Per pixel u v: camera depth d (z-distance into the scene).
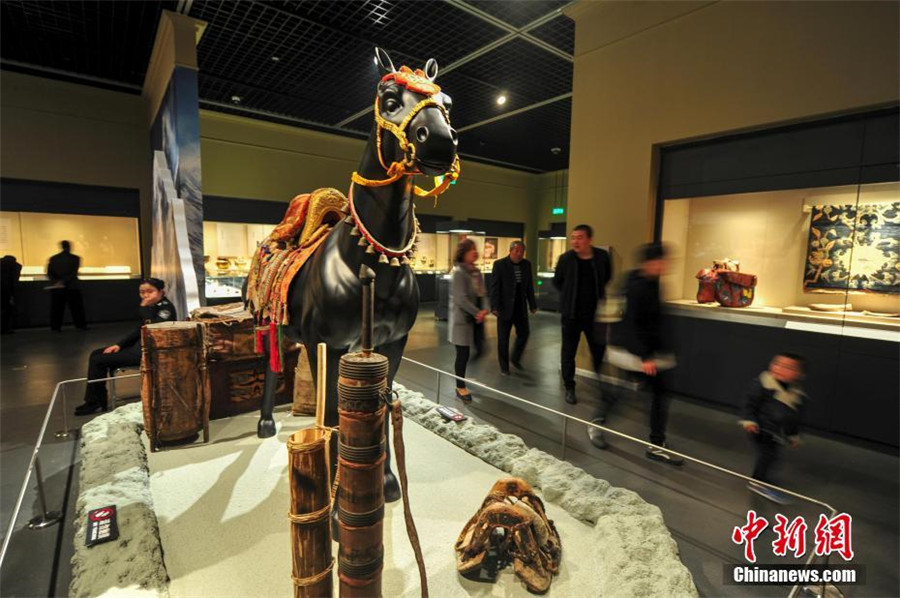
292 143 9.51
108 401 3.72
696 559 1.94
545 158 11.91
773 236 3.71
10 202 7.25
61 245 7.19
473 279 4.00
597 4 4.58
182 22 5.09
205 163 8.62
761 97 3.56
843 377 3.35
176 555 1.86
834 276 3.43
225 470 2.56
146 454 2.73
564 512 2.21
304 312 2.02
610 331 3.56
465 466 2.65
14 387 4.37
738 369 3.90
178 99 5.18
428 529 2.04
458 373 4.07
